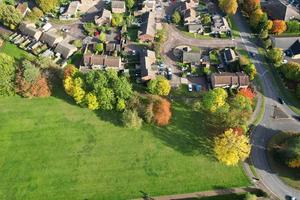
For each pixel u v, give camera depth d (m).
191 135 178.62
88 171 166.62
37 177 164.88
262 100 194.12
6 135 180.62
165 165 168.12
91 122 185.12
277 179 163.25
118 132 180.88
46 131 181.88
